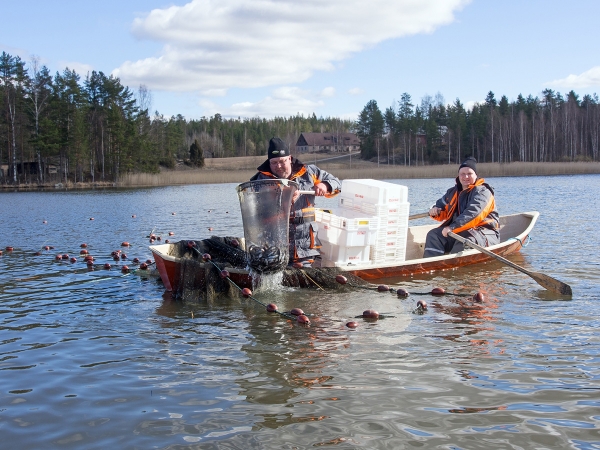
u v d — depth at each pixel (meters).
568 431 4.22
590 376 5.21
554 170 58.41
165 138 90.00
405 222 9.90
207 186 52.50
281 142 8.70
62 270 10.98
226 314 7.59
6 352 6.21
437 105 118.00
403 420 4.44
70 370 5.64
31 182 62.94
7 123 64.00
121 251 13.28
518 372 5.34
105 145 70.06
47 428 4.44
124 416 4.61
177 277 8.55
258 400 4.86
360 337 6.47
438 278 9.52
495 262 10.82
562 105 97.12
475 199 10.35
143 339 6.58
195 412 4.66
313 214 9.09
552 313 7.30
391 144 106.50
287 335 6.61
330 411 4.62
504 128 93.81
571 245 12.60
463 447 4.03
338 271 8.77
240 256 9.34
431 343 6.20
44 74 66.44
